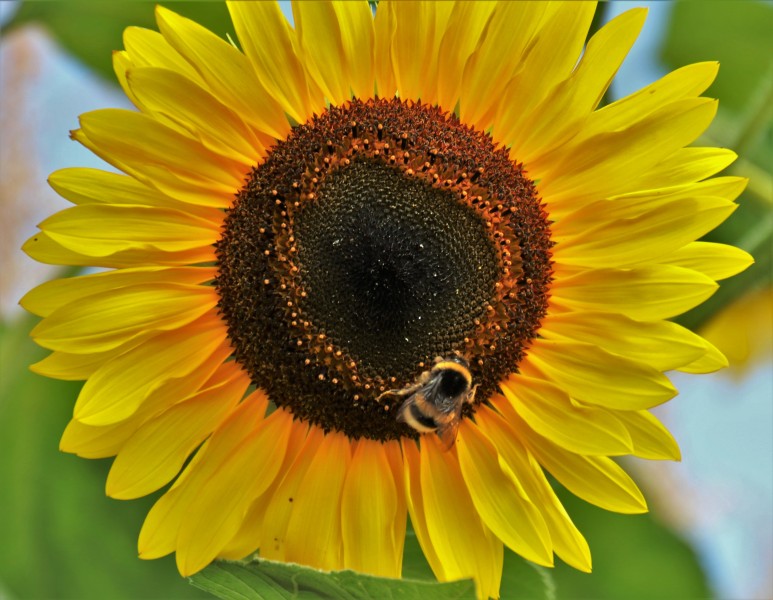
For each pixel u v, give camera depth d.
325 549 0.73
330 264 0.74
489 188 0.74
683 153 0.73
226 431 0.74
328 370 0.74
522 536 0.72
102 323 0.73
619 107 0.73
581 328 0.73
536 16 0.73
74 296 0.73
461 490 0.74
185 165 0.73
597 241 0.73
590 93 0.73
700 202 0.72
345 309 0.74
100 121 0.72
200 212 0.74
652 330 0.72
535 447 0.73
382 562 0.73
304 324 0.74
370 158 0.74
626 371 0.72
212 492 0.73
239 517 0.73
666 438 0.72
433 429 0.73
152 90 0.72
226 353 0.74
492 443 0.73
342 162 0.74
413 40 0.74
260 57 0.73
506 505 0.73
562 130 0.73
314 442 0.74
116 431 0.73
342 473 0.74
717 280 0.75
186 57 0.72
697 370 0.72
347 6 0.73
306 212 0.74
